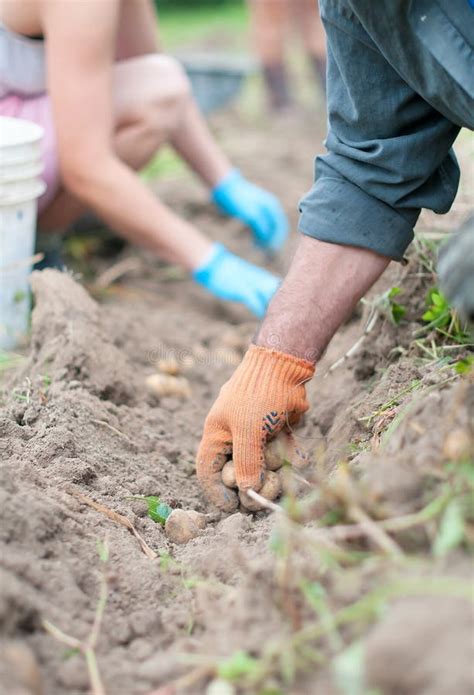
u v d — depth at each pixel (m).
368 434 2.06
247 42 8.57
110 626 1.58
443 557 1.37
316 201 1.97
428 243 2.58
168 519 1.97
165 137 3.46
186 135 3.63
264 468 2.02
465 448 1.49
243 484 1.98
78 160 3.05
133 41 3.50
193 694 1.38
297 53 8.62
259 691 1.33
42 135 2.93
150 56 3.49
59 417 2.22
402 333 2.45
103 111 3.01
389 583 1.36
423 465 1.53
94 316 2.73
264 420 1.95
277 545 1.52
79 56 2.91
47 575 1.60
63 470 1.99
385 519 1.48
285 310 1.97
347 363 2.63
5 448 2.04
